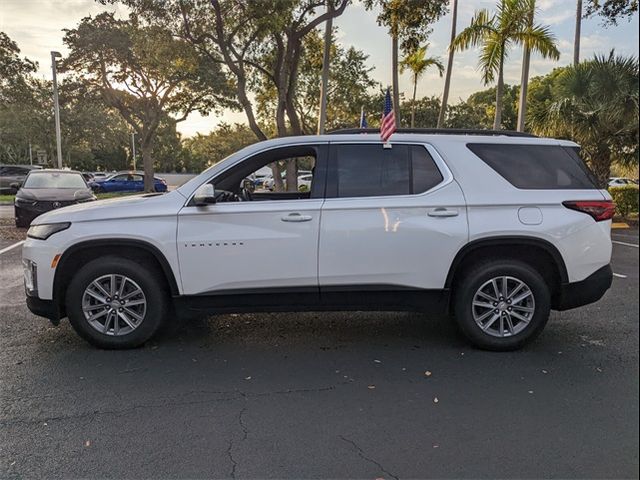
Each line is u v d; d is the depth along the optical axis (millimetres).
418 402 3559
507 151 4613
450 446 3006
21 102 29078
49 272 4367
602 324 5285
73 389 3750
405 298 4508
